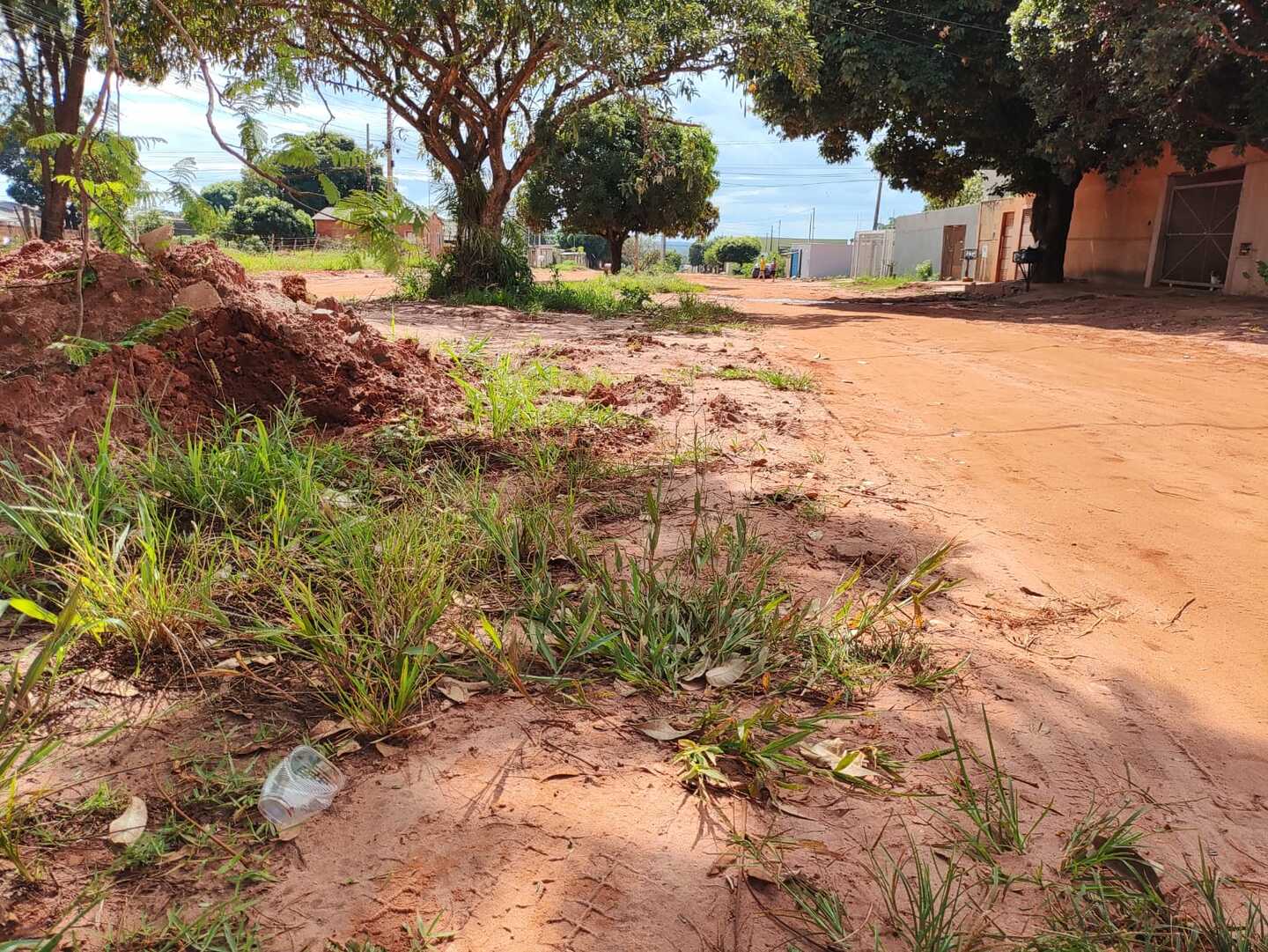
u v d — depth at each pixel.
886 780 2.03
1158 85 13.33
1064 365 8.88
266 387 4.41
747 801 1.93
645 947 1.53
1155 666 2.62
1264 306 14.43
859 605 2.91
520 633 2.56
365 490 3.55
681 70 14.46
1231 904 1.70
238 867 1.66
